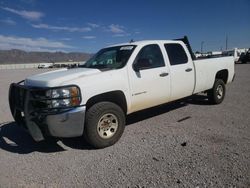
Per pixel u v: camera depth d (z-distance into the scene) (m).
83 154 4.77
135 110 5.75
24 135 6.01
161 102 6.27
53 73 5.46
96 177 3.87
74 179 3.85
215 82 8.01
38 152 4.97
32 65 106.62
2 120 7.45
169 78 6.27
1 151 5.08
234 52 40.66
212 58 7.93
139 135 5.61
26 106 4.59
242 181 3.54
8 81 22.27
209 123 6.23
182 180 3.64
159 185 3.55
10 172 4.18
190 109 7.70
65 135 4.60
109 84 5.06
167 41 6.61
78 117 4.61
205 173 3.79
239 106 7.89
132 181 3.69
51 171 4.15
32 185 3.75
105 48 6.75
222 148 4.66
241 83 13.43
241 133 5.43
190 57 7.01
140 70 5.68
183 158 4.33
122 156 4.56
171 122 6.46
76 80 4.75
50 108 4.51
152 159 4.36
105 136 5.00
